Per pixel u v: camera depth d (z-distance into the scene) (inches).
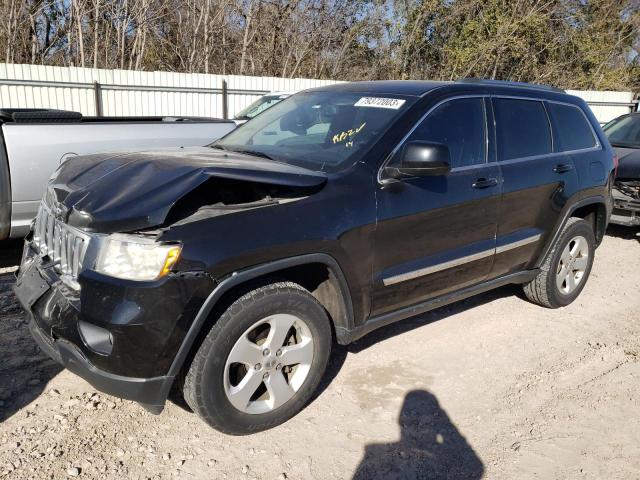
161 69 862.5
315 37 925.2
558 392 147.7
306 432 125.9
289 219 117.7
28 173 203.9
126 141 221.1
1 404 128.3
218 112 650.8
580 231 197.8
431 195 142.9
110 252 105.0
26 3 741.3
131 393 106.1
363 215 129.0
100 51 805.2
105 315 102.7
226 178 110.7
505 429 131.5
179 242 104.9
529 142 176.7
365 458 119.2
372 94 157.8
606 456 123.3
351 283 130.0
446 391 145.3
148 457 115.0
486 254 161.9
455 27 993.5
